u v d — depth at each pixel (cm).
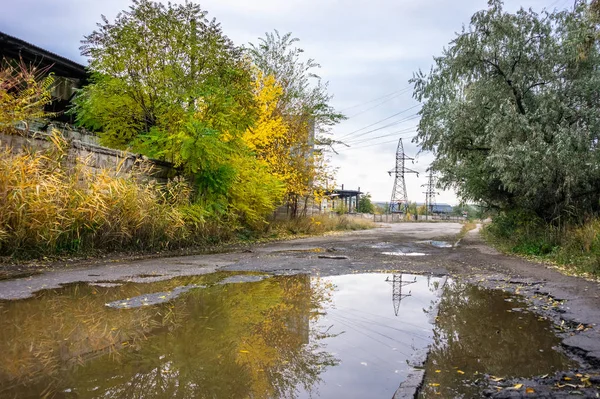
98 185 849
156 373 265
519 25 1229
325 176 1989
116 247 888
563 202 1128
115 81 1138
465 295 545
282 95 1830
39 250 738
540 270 766
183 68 1227
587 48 1038
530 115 1161
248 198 1445
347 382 260
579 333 369
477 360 305
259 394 238
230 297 498
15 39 1314
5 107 776
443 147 1429
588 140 1033
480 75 1308
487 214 1914
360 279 659
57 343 319
